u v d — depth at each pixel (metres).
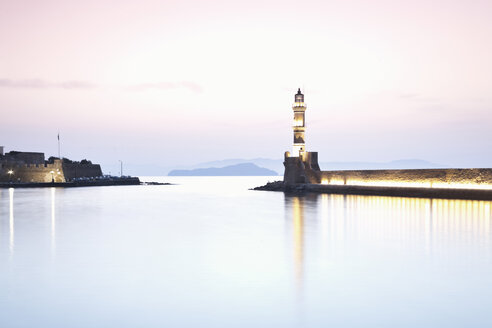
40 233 35.28
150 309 16.61
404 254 26.19
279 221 43.69
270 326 15.05
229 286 19.45
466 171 67.94
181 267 22.98
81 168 154.25
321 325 15.12
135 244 30.05
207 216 49.56
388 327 14.93
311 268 22.72
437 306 16.83
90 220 45.06
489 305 16.89
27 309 16.61
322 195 85.69
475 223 39.34
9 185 119.81
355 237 32.72
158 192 113.25
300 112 100.88
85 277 20.97
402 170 78.06
